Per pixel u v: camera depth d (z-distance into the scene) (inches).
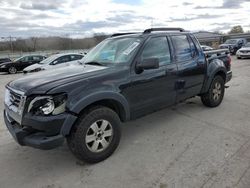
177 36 189.6
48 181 126.8
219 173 125.0
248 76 428.5
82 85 130.5
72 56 514.0
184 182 119.3
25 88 128.5
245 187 113.3
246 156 140.4
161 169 131.6
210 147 153.3
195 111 224.8
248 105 241.0
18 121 130.0
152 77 162.7
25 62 789.9
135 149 155.3
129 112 154.0
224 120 199.9
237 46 1029.2
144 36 167.9
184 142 162.2
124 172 130.8
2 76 681.0
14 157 152.2
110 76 142.6
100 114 136.5
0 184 125.5
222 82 237.0
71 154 153.6
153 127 190.4
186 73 189.5
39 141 121.4
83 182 124.5
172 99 183.0
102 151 141.0
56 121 121.7
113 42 178.9
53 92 121.4
